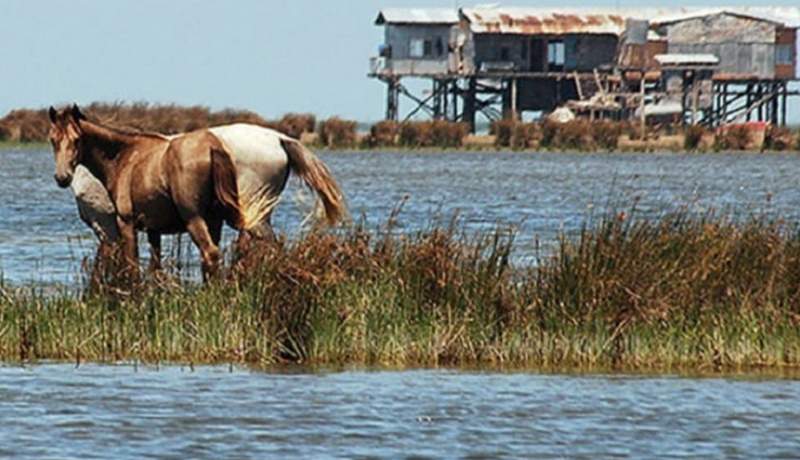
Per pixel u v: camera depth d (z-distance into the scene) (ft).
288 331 216.13
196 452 165.37
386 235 225.35
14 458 162.09
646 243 222.07
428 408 187.21
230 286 219.00
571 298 218.38
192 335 216.74
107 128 233.76
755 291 220.64
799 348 216.54
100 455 163.43
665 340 216.33
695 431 176.55
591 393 196.85
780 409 188.03
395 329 216.54
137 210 233.35
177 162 230.27
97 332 218.18
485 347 216.74
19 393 193.47
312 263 218.38
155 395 193.06
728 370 214.07
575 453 166.20
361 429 176.24
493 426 178.19
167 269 227.81
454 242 225.56
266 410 185.26
